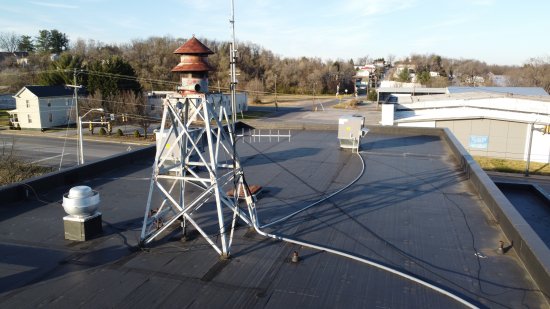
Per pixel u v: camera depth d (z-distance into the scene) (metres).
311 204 9.89
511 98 33.12
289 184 11.66
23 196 9.94
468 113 33.94
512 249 7.29
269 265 6.65
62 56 59.47
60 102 50.81
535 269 6.13
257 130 22.09
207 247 7.30
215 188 7.13
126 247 7.31
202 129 9.09
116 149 37.81
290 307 5.45
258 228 8.09
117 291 5.84
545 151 31.30
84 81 55.41
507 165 30.36
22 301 5.57
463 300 5.61
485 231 8.20
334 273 6.41
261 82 83.12
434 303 5.59
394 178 12.30
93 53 91.00
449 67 129.00
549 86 87.62
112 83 48.44
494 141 32.62
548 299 5.58
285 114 60.69
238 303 5.54
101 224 7.96
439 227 8.43
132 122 47.12
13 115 50.41
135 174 12.52
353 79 101.94
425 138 19.44
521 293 5.84
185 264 6.66
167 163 11.98
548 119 30.97
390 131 20.75
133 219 8.73
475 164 12.24
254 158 15.16
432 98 41.31
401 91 68.69
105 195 10.41
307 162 14.45
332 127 21.66
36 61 91.00
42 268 6.53
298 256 6.90
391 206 9.77
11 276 6.25
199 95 7.33
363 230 8.27
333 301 5.61
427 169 13.44
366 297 5.72
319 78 97.31
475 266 6.68
